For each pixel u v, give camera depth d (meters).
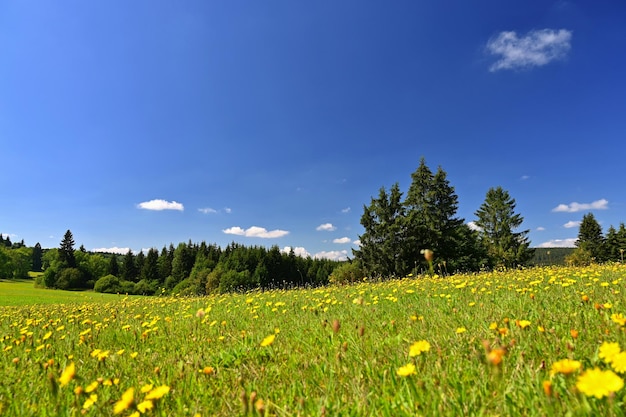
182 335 4.96
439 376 2.24
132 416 1.99
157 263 113.50
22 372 3.50
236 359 3.40
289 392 2.43
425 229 40.03
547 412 1.65
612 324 2.86
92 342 4.86
